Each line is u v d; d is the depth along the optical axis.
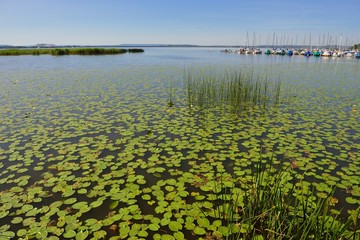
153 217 2.84
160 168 3.92
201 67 20.06
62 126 5.82
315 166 3.96
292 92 9.63
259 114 6.82
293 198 3.12
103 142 4.91
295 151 4.50
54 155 4.36
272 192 2.85
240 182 3.52
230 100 8.38
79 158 4.26
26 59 30.98
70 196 3.23
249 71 16.58
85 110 7.18
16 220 2.79
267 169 3.87
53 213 2.88
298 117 6.53
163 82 12.19
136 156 4.35
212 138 5.15
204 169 3.90
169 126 5.86
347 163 4.06
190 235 2.58
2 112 6.93
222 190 3.18
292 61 29.62
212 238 2.54
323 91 9.80
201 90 8.97
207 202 3.09
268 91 9.79
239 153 4.45
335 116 6.58
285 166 3.96
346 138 5.09
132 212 2.92
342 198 3.16
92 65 22.48
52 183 3.51
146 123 6.08
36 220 2.79
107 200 3.15
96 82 12.28
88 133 5.39
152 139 5.09
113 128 5.71
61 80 12.91
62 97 8.87
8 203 3.07
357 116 6.56
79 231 2.62
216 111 7.12
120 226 2.70
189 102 7.93
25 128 5.66
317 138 5.09
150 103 8.03
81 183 3.52
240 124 6.00
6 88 10.62
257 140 5.00
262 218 2.60
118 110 7.20
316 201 3.07
